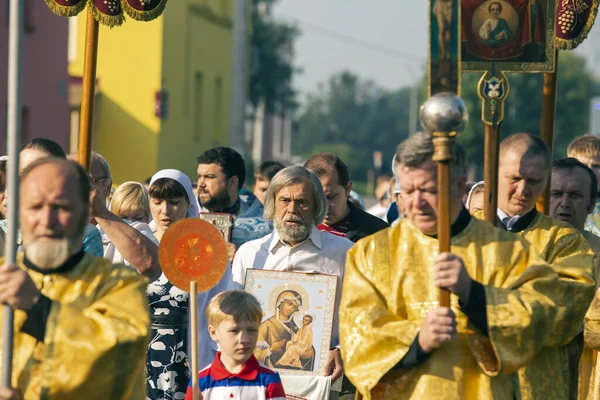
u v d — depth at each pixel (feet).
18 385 17.04
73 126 99.81
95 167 27.04
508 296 18.54
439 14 18.70
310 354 25.88
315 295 26.16
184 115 108.27
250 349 23.38
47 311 16.93
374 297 19.31
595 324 25.00
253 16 202.69
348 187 31.73
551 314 18.84
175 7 104.01
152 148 99.86
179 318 26.91
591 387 26.27
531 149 22.00
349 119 478.59
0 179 25.76
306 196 26.68
